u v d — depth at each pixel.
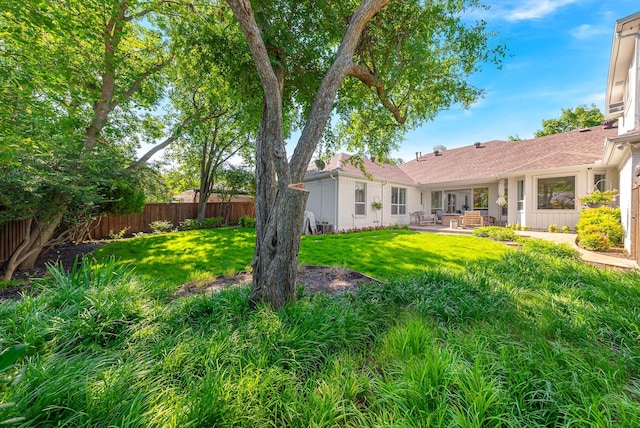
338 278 4.82
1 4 4.11
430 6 4.04
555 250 6.50
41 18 4.62
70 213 5.92
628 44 7.29
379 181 14.16
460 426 1.45
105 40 6.46
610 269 4.88
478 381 1.73
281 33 3.44
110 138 9.08
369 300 3.51
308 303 3.20
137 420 1.45
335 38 4.02
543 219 11.12
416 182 16.58
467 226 13.19
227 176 15.94
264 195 3.43
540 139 14.73
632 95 7.44
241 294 3.47
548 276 4.45
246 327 2.56
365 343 2.61
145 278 4.28
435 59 4.70
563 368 2.02
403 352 2.29
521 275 4.66
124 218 12.12
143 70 8.89
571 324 2.70
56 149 5.32
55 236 7.02
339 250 7.32
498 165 14.13
